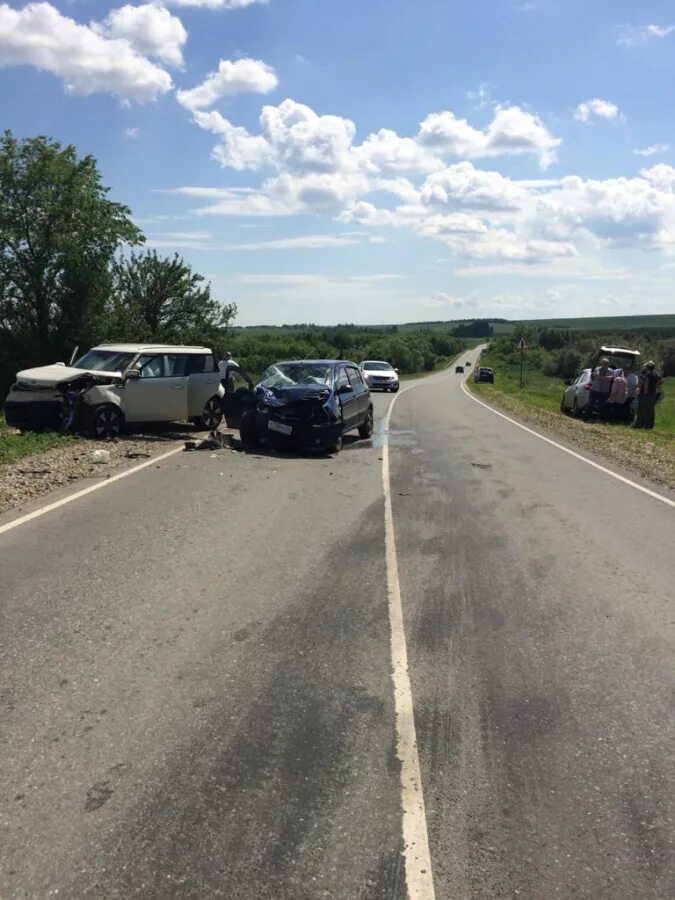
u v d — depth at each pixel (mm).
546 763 3359
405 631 4938
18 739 3439
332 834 2824
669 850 2789
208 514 8227
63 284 31766
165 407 14398
